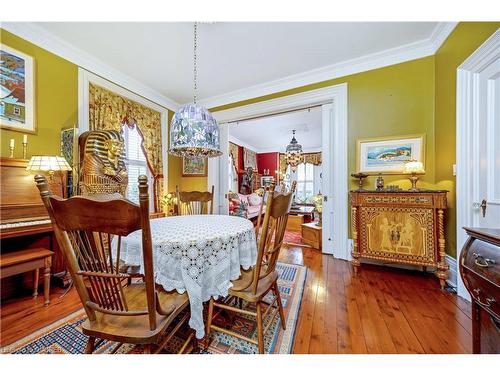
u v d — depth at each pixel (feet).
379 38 7.61
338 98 9.48
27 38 6.89
